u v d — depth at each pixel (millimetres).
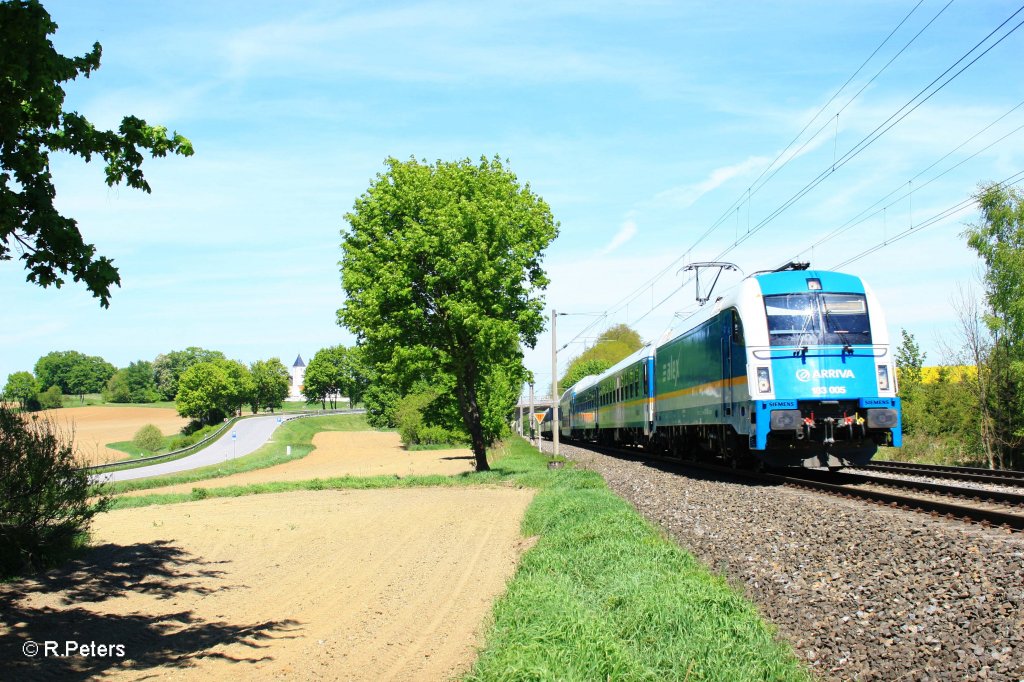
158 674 7078
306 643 8070
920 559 9258
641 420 33031
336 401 199750
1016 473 19641
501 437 55625
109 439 87625
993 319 32750
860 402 17625
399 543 14492
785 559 10320
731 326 19281
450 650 7645
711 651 6770
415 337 28156
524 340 29828
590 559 11023
